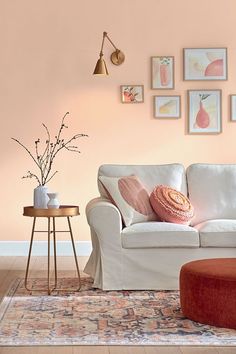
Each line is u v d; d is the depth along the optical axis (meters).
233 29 5.91
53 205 4.41
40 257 5.81
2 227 5.90
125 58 5.89
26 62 5.89
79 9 5.88
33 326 3.44
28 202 5.91
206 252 4.36
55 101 5.91
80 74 5.89
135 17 5.89
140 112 5.91
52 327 3.42
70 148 5.91
